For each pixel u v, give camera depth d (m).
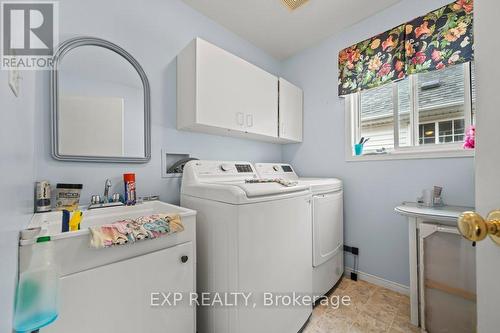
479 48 0.43
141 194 1.52
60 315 0.73
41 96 1.16
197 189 1.34
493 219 0.40
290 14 1.89
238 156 2.18
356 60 2.01
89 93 1.31
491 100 0.41
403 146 1.87
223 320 1.13
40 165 1.15
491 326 0.41
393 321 1.46
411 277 1.42
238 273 1.06
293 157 2.60
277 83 2.15
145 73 1.53
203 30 1.88
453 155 1.55
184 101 1.61
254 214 1.13
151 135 1.57
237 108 1.75
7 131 0.51
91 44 1.32
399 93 1.90
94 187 1.33
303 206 1.43
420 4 1.66
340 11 1.86
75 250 0.76
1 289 0.45
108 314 0.82
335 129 2.21
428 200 1.55
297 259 1.37
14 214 0.58
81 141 1.28
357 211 2.05
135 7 1.50
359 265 2.03
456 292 1.22
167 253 1.00
